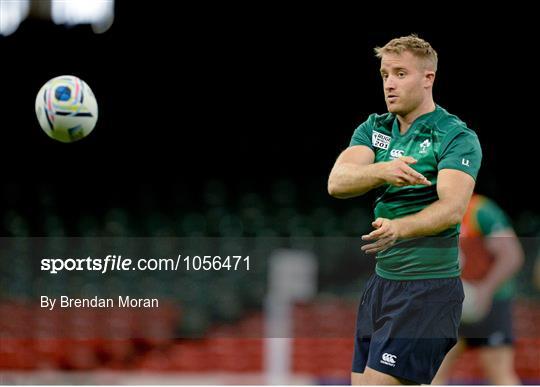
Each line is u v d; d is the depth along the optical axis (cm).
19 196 7338
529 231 6475
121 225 6341
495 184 7925
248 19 8650
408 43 1457
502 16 8225
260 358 3809
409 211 1446
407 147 1458
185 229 6241
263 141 8625
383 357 1416
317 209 6706
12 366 3656
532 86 8275
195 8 8631
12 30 8500
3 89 8350
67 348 3888
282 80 8712
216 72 8700
